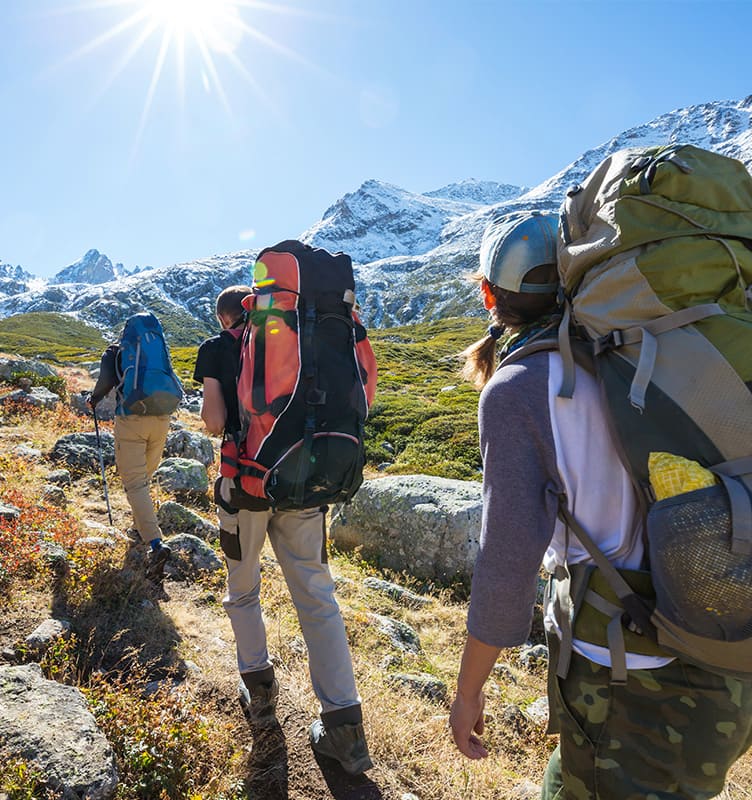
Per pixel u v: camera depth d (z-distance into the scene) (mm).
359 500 9195
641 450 1465
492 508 1583
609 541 1601
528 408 1605
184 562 5738
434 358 85750
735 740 1562
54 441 9734
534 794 3594
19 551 4492
